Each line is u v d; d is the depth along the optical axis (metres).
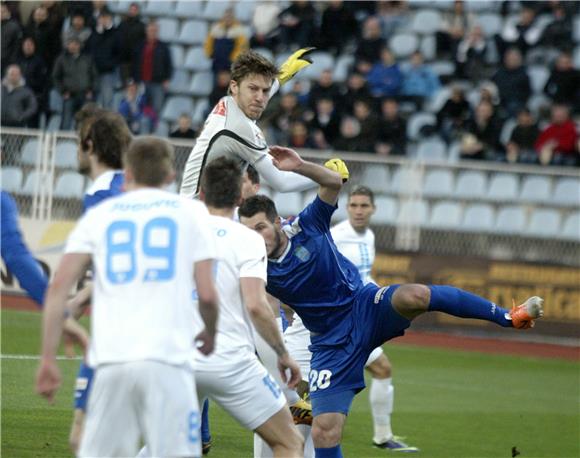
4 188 56.53
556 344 52.28
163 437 14.88
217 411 31.92
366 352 22.86
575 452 30.11
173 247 15.33
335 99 60.44
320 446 22.52
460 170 56.97
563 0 69.50
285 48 69.00
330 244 23.09
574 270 52.53
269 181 23.44
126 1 74.75
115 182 17.81
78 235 15.43
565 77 62.31
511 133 58.75
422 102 65.81
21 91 60.66
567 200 56.31
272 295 23.31
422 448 29.50
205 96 70.75
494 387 41.19
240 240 19.05
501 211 56.38
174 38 74.19
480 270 53.44
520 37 67.00
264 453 21.28
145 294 15.12
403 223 55.47
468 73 67.19
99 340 15.09
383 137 59.28
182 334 15.23
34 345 40.47
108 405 15.02
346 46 69.56
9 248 16.33
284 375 19.09
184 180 24.02
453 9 73.50
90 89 62.47
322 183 22.33
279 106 61.09
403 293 22.38
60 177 56.28
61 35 64.06
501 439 31.45
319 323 23.00
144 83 62.47
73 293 44.91
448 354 48.88
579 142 58.09
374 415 29.23
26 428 26.81
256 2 75.69
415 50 70.62
